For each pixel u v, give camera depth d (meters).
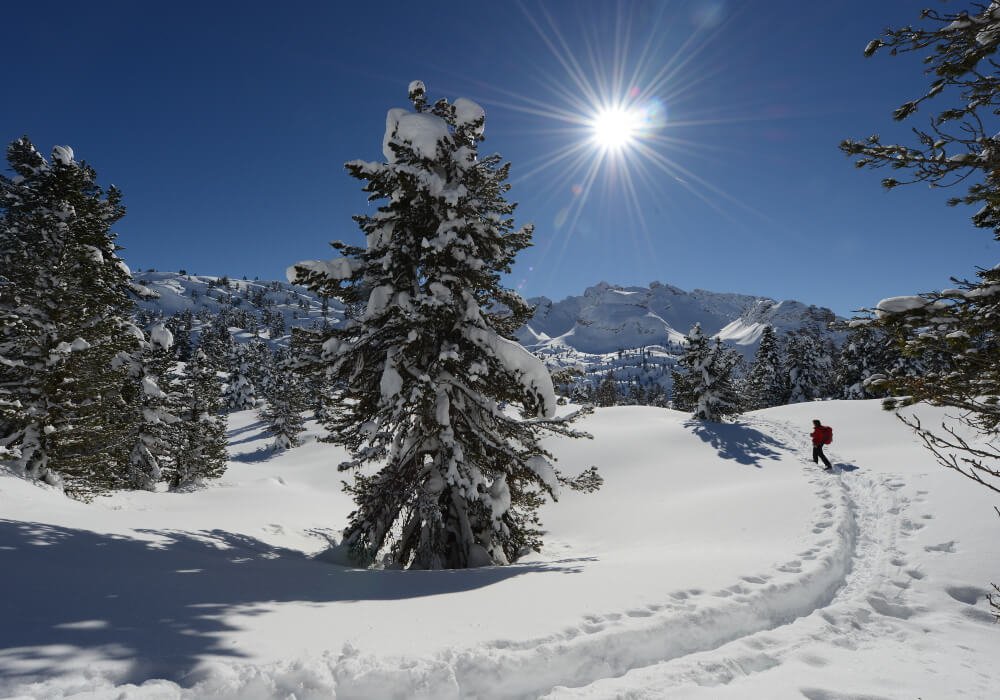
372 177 11.61
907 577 7.78
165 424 24.33
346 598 6.16
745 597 6.36
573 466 24.77
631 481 21.83
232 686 3.66
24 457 14.00
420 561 10.62
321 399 11.51
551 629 4.98
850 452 21.28
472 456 11.74
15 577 5.33
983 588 7.11
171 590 5.70
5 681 3.35
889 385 4.10
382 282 11.24
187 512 14.50
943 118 3.91
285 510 18.64
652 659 4.92
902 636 5.89
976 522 9.38
